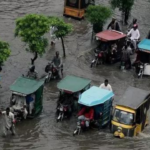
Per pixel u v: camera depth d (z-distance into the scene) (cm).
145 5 6925
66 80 4062
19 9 6384
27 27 4512
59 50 5269
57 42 5478
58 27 4878
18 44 5366
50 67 4566
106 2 6775
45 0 6850
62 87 3928
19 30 4550
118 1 5978
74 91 3884
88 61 5094
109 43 5044
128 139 3716
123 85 4641
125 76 4838
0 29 5712
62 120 3941
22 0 6762
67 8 6197
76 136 3725
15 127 3800
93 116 3794
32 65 4538
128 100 3831
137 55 4891
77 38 5644
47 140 3647
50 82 4553
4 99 4209
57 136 3712
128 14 6088
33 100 3897
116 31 5188
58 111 3988
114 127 3759
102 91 3894
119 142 3659
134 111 3741
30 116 3919
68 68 4881
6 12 6244
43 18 4550
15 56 5078
